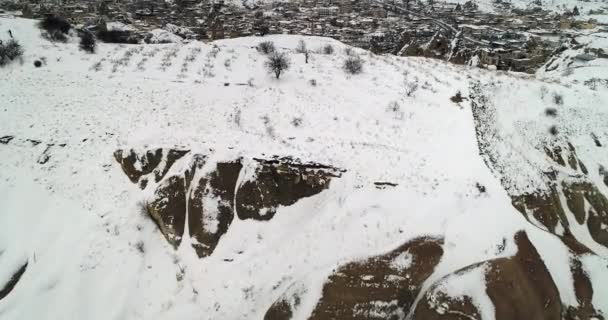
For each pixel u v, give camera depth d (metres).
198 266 16.98
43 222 18.53
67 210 18.89
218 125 21.89
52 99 24.44
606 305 14.11
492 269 13.52
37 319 15.38
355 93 26.30
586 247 17.88
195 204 18.38
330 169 18.73
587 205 21.81
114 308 15.77
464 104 25.52
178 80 26.95
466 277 13.25
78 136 21.59
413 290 14.05
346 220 16.80
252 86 26.42
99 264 17.00
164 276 16.86
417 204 17.09
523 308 12.69
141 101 24.22
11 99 24.45
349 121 22.67
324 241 16.34
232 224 18.14
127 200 19.08
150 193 19.00
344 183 18.36
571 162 24.77
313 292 14.12
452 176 18.48
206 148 19.92
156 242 18.09
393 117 23.41
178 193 18.73
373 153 19.89
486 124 24.34
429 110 24.56
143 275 16.89
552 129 26.34
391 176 18.50
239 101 24.36
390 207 17.06
